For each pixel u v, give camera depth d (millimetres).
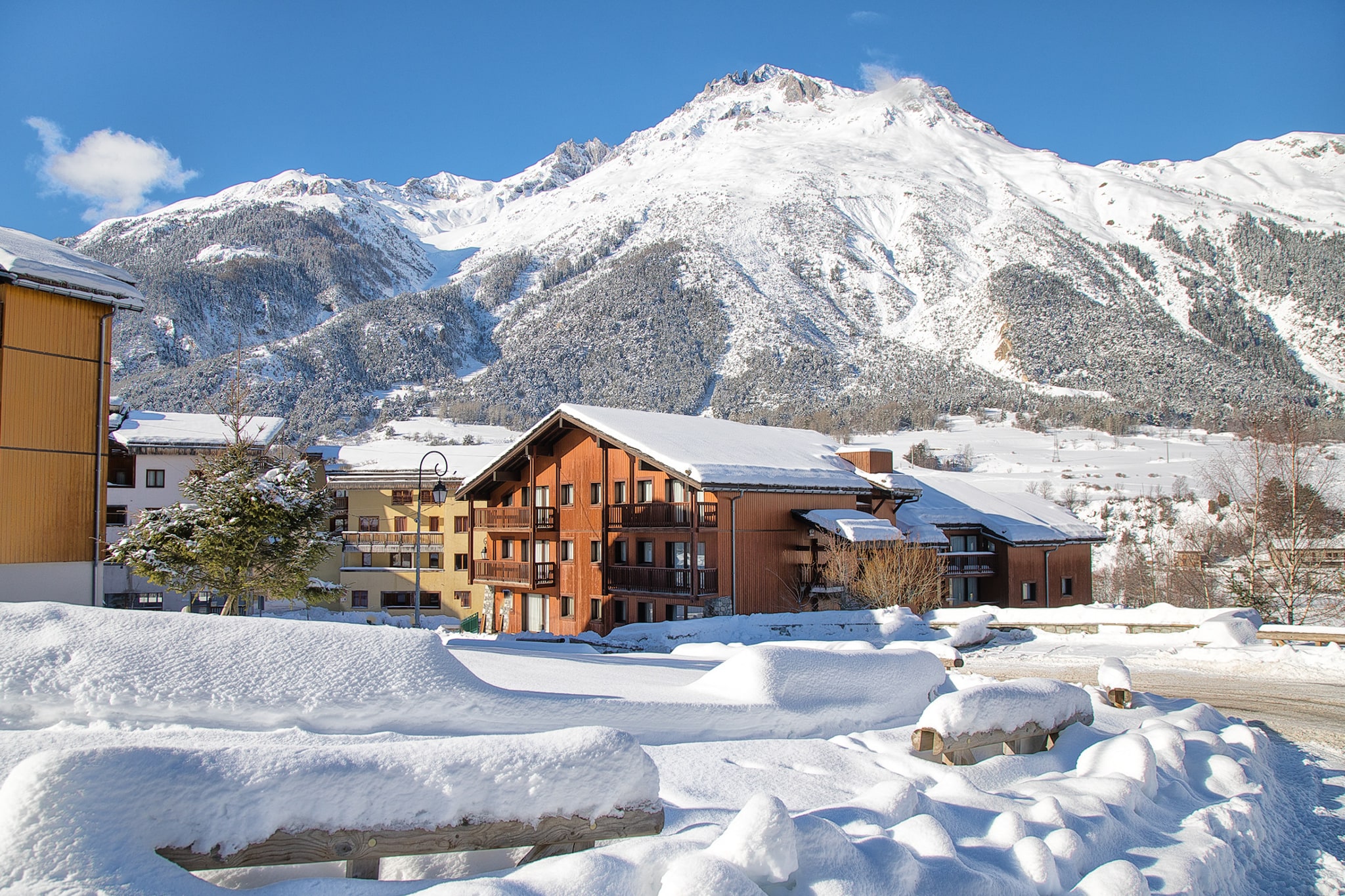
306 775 3455
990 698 7273
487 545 38906
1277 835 6824
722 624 21859
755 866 3615
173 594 38062
